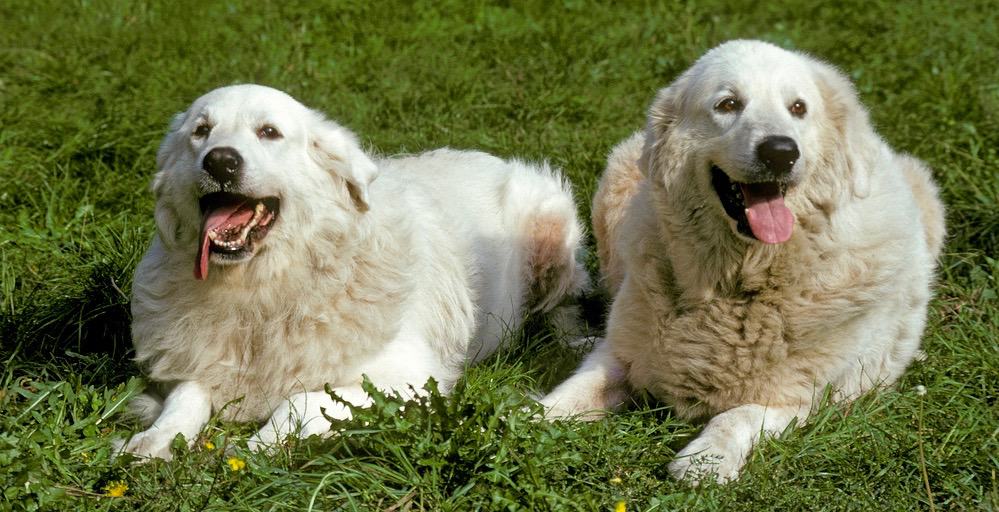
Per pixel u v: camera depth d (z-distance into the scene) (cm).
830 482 408
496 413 397
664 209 481
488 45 1002
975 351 517
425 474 386
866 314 470
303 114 471
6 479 376
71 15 1127
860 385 491
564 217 634
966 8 1171
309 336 467
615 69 953
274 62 956
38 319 539
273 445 424
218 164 434
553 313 643
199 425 461
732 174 445
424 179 600
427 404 462
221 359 471
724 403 482
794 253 458
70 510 374
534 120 837
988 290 575
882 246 472
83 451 413
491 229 610
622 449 427
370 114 848
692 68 485
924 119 812
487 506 376
